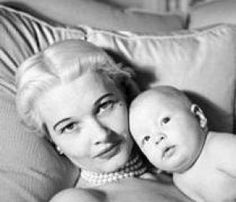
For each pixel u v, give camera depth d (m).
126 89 0.80
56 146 0.78
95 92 0.69
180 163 0.72
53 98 0.68
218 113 0.87
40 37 0.86
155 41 0.88
